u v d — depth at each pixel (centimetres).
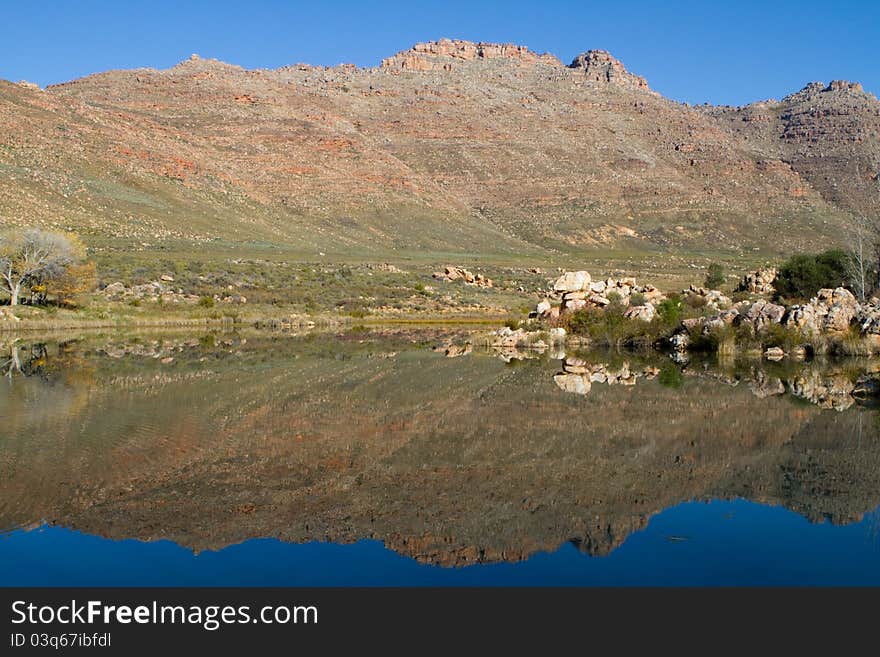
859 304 3741
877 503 1086
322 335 4600
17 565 870
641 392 2191
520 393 2173
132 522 1001
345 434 1559
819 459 1349
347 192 15050
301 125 18050
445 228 14412
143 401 1948
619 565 864
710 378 2547
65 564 873
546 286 8981
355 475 1226
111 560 884
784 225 15988
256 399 2019
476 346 3888
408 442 1488
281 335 4566
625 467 1291
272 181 14838
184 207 11444
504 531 961
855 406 1934
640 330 3847
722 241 15175
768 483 1192
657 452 1402
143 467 1262
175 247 8981
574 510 1054
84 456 1323
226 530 973
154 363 2925
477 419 1745
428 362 3086
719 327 3606
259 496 1112
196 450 1389
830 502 1089
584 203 16788
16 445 1399
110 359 3062
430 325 5588
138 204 10719
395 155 19000
